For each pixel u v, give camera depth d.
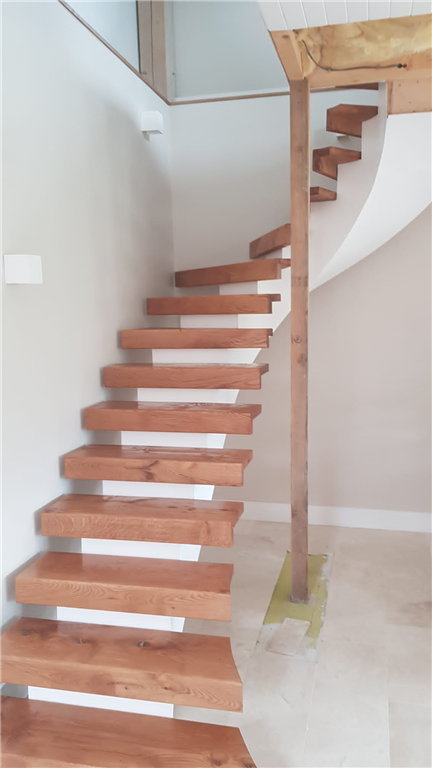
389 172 3.28
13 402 2.31
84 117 2.91
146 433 2.91
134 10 3.70
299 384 3.21
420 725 2.36
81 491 2.91
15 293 2.30
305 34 2.71
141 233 3.73
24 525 2.42
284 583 3.62
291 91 2.97
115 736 2.09
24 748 2.02
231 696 1.99
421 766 2.15
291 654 2.87
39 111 2.47
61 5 2.67
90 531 2.44
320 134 4.12
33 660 2.12
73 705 2.28
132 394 3.48
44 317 2.52
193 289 4.38
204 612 2.19
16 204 2.30
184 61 4.30
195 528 2.37
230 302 3.40
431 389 4.33
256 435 4.67
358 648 2.91
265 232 4.25
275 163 4.18
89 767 1.94
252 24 4.16
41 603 2.30
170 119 4.31
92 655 2.14
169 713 2.25
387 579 3.64
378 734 2.32
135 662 2.10
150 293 3.91
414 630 3.06
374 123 3.37
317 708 2.48
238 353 3.47
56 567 2.40
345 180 3.52
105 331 3.16
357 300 4.36
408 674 2.70
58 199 2.64
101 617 2.39
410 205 3.71
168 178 4.30
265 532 4.46
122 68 3.40
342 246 3.60
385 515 4.52
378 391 4.42
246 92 4.20
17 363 2.33
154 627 2.35
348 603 3.36
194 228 4.37
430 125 3.08
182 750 2.02
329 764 2.17
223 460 2.55
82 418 2.89
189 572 2.35
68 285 2.74
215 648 2.20
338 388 4.48
